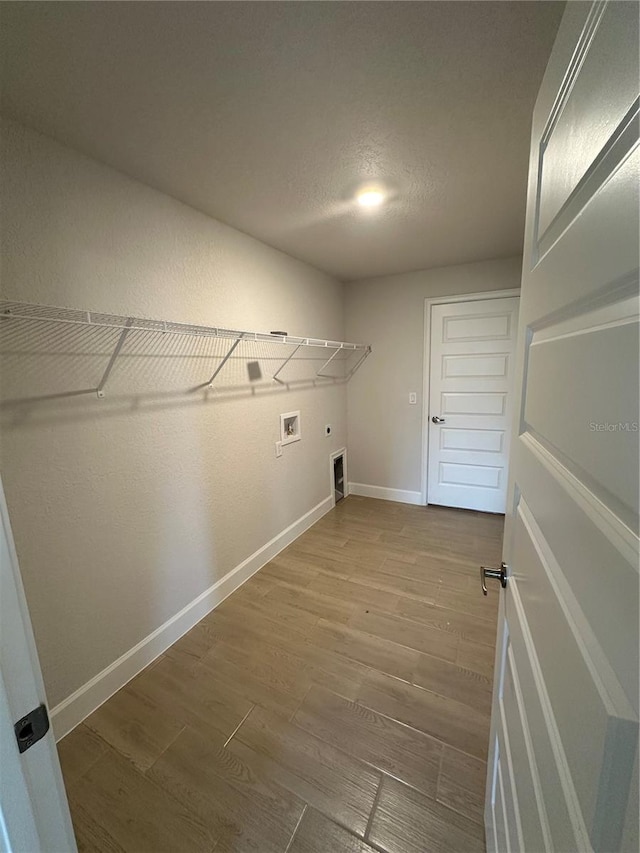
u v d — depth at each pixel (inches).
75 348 54.8
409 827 42.4
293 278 108.9
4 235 46.5
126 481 63.6
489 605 82.1
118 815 44.6
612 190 13.8
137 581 66.3
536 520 24.9
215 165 59.1
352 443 153.2
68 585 55.7
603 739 12.5
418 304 132.0
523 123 50.5
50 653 53.7
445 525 124.3
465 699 58.8
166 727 55.7
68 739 54.2
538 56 39.6
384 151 56.6
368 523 127.3
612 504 13.2
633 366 11.8
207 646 72.2
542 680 21.2
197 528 79.0
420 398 137.5
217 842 41.6
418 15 34.9
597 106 15.7
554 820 17.7
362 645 71.1
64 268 52.9
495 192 70.0
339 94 44.7
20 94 42.6
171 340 70.6
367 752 50.9
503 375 124.3
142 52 37.7
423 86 43.7
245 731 54.6
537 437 26.6
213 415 82.0
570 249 19.0
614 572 12.7
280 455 107.0
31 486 50.7
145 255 64.6
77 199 54.2
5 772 19.0
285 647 71.2
